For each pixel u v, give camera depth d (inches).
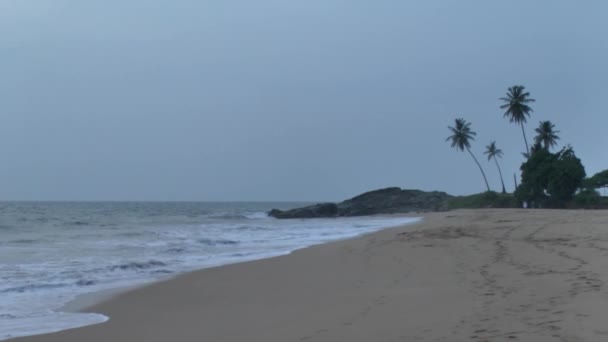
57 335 331.9
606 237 684.1
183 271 612.7
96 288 503.5
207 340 298.7
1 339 323.0
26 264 658.8
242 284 510.9
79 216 2374.5
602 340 225.1
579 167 2433.6
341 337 272.4
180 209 4387.3
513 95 2817.4
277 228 1594.5
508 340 238.1
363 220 2385.6
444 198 3582.7
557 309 285.7
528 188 2583.7
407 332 269.1
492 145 3373.5
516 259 519.5
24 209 3164.4
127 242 1003.9
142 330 339.9
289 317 343.6
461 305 323.9
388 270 534.3
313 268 600.1
